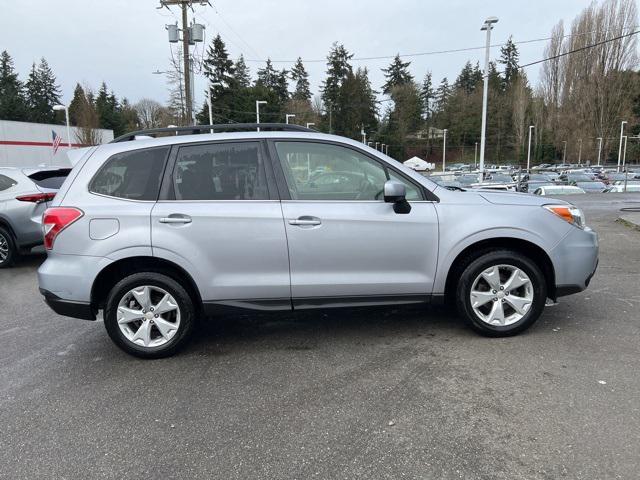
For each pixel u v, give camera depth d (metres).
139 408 3.27
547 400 3.15
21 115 83.06
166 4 24.89
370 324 4.70
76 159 4.36
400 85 102.62
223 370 3.81
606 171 59.16
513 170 63.56
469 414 3.03
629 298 5.30
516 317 4.18
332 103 95.00
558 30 79.31
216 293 3.97
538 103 83.94
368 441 2.80
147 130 4.29
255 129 4.37
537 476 2.45
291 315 5.05
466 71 116.38
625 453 2.60
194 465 2.64
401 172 4.11
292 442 2.82
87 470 2.63
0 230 7.99
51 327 4.99
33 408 3.30
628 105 74.75
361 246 3.99
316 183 4.06
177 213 3.88
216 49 67.12
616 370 3.54
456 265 4.19
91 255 3.88
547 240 4.09
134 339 4.02
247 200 3.97
